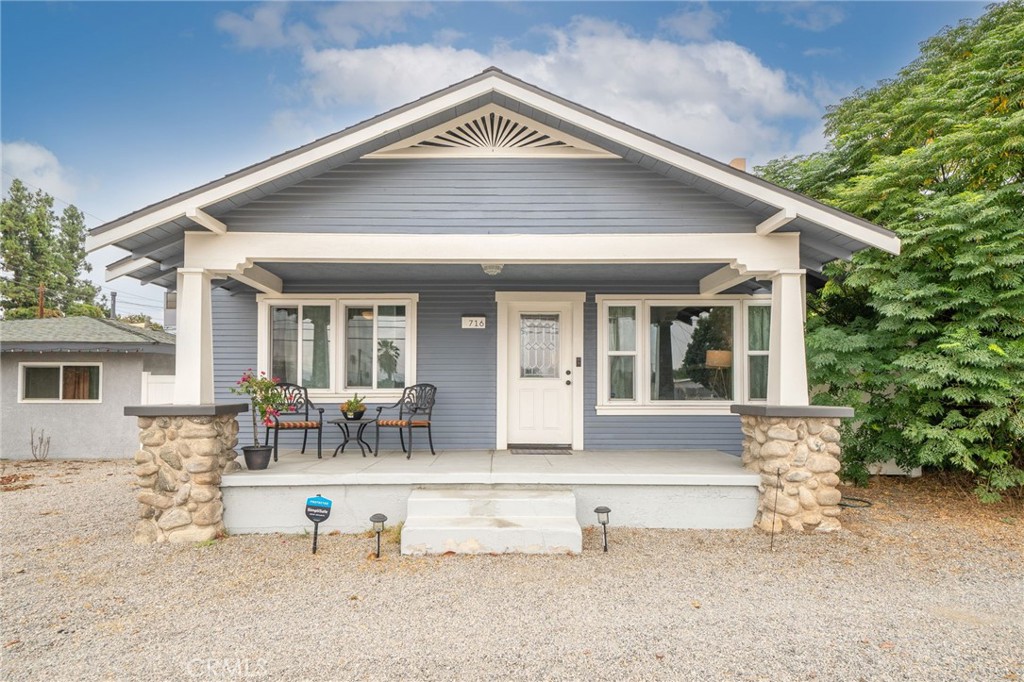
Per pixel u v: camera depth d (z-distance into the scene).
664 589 3.95
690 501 5.38
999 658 2.98
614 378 7.62
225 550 4.77
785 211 5.02
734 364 7.59
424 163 5.51
